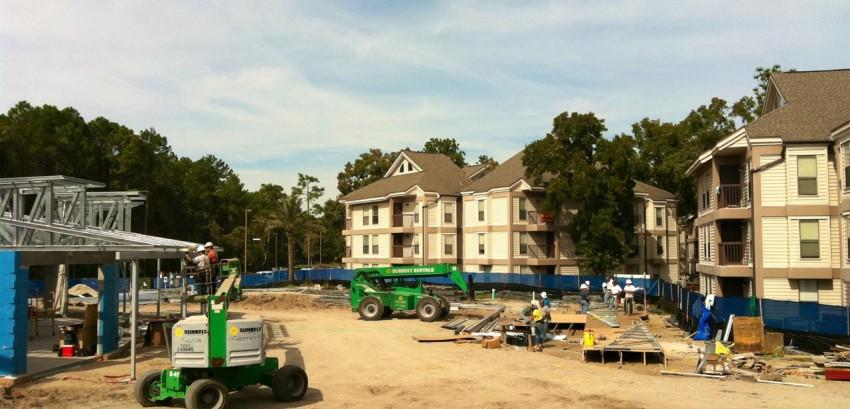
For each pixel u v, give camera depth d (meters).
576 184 48.34
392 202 62.19
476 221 57.31
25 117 67.62
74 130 67.81
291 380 15.73
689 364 21.05
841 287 28.25
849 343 22.06
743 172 32.22
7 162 56.53
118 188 71.38
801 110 30.75
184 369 14.59
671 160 60.66
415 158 65.88
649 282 43.69
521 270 54.56
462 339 26.41
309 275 70.94
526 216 54.91
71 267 69.25
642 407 14.98
